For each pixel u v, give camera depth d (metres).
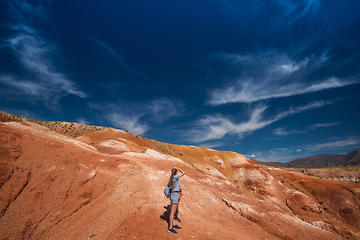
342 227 26.78
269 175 63.50
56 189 9.88
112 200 9.41
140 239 4.98
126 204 8.41
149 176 13.24
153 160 19.36
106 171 13.15
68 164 12.04
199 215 9.80
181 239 5.05
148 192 10.08
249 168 69.62
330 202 51.50
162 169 15.82
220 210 12.19
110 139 36.31
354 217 44.91
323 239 11.96
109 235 5.61
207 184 16.73
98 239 5.65
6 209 7.84
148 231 5.36
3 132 11.70
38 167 10.72
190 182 15.30
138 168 14.69
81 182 11.09
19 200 8.46
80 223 7.69
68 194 9.91
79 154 14.13
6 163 9.76
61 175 10.93
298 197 49.22
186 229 6.06
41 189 9.48
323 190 56.03
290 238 11.09
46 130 17.50
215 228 8.06
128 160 15.88
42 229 7.50
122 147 32.88
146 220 6.17
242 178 67.31
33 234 7.19
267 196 53.66
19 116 43.78
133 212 7.15
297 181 64.31
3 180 8.90
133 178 12.61
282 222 12.66
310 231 12.42
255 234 10.16
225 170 72.31
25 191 9.02
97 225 6.91
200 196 13.05
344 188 54.44
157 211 7.16
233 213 12.52
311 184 60.34
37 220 7.87
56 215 8.41
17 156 10.66
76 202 9.59
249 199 15.09
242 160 77.88
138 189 10.62
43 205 8.70
